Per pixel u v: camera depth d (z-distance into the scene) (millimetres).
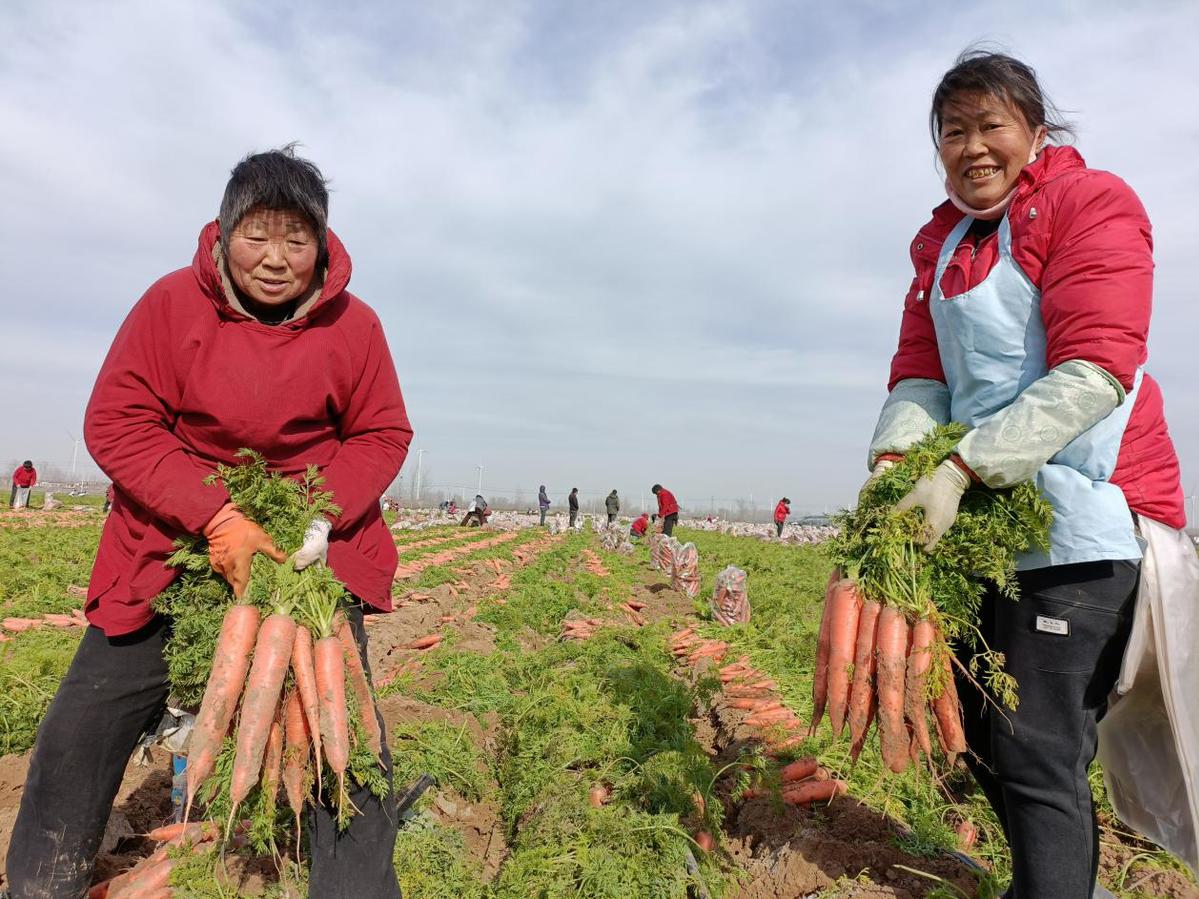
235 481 2406
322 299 2520
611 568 18656
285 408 2520
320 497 2518
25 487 30281
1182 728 2256
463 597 12898
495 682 6680
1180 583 2271
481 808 4707
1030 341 2439
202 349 2428
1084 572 2314
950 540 2463
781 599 11633
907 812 4004
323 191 2443
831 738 4984
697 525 52656
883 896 3223
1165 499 2357
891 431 2822
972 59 2504
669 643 8867
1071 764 2338
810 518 60469
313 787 2512
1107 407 2193
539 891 3420
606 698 5715
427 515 48125
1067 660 2326
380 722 2613
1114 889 3439
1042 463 2225
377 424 2824
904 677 2469
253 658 2359
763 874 3570
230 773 2441
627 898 3307
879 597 2574
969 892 3266
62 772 2482
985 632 2643
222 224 2379
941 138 2578
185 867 2986
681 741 4941
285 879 2904
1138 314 2189
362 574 2662
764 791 4289
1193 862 2537
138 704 2572
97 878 3268
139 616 2441
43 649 6320
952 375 2701
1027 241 2406
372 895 2473
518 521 46094
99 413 2357
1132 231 2248
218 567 2383
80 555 14836
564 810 3953
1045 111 2520
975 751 2764
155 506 2320
